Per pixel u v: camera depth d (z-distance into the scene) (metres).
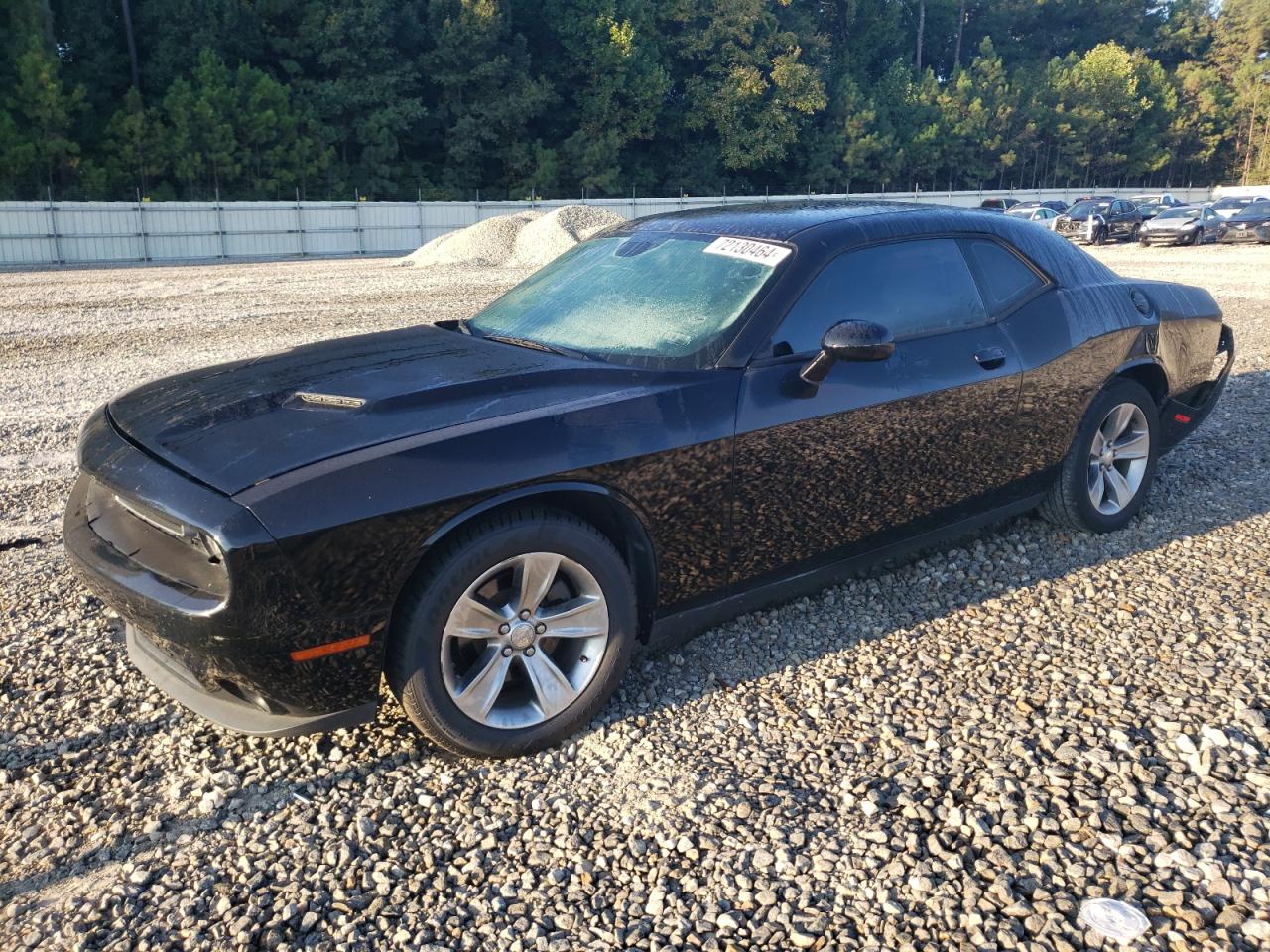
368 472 2.50
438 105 51.31
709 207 4.29
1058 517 4.36
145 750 2.92
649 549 3.02
